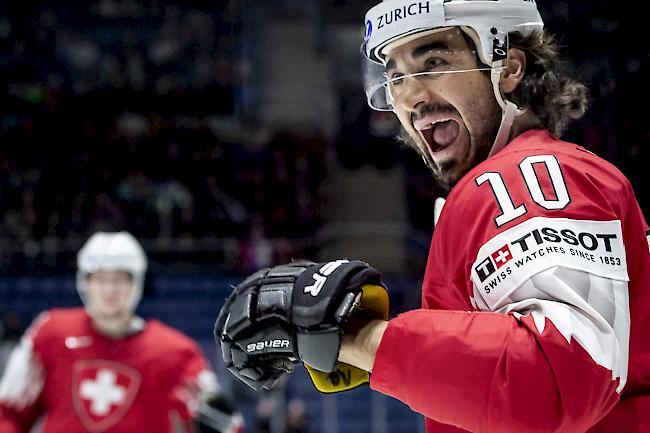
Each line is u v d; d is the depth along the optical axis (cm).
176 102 2698
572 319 185
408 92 241
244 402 1571
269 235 2233
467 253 208
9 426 697
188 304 1919
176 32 2903
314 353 201
